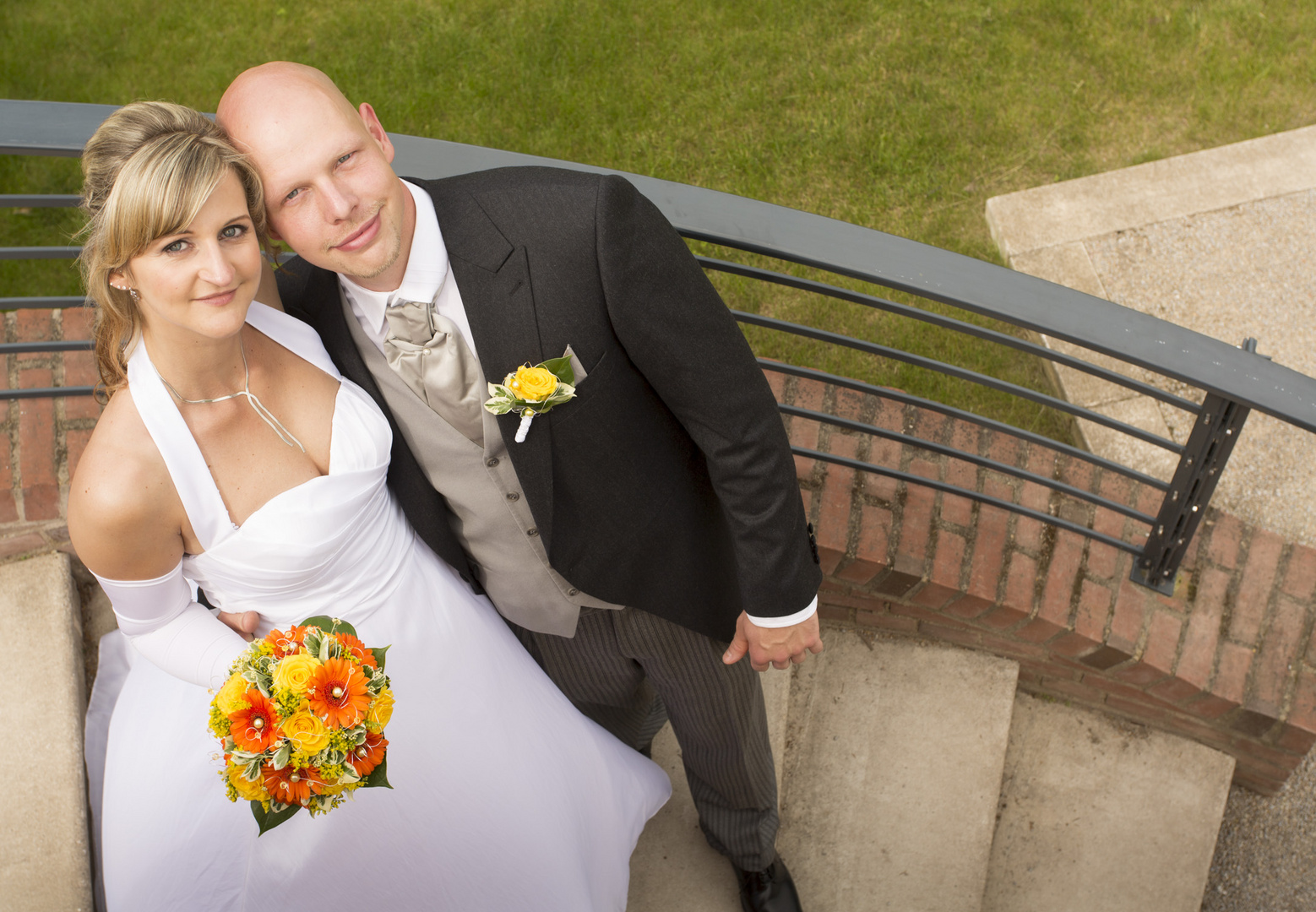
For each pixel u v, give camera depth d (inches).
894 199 155.7
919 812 115.0
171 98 171.3
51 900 91.1
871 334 143.9
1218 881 127.3
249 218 56.8
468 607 78.5
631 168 159.5
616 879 88.0
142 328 60.3
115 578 63.7
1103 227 149.3
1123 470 101.0
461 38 172.4
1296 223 147.7
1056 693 128.1
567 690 87.6
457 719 74.2
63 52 176.9
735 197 77.9
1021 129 158.6
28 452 105.4
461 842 73.4
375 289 63.1
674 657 79.5
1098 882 121.1
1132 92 160.2
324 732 56.6
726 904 105.4
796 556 69.3
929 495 113.5
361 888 70.7
